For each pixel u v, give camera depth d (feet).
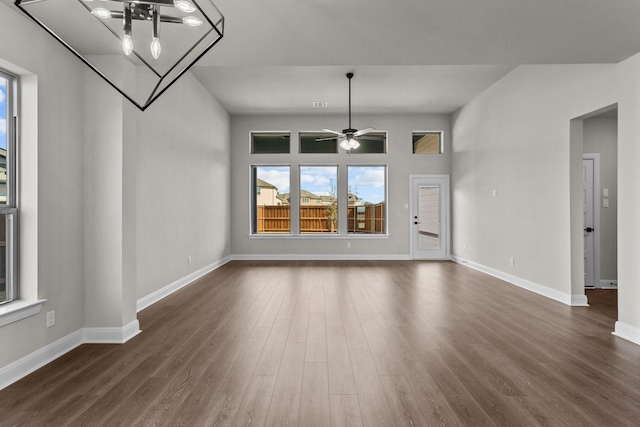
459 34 9.75
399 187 28.68
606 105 13.01
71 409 7.25
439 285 19.04
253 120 28.60
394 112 27.91
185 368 9.13
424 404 7.44
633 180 11.12
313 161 28.78
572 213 15.10
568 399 7.64
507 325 12.49
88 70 10.89
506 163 20.03
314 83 21.40
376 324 12.57
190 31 9.41
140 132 14.44
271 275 22.00
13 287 9.04
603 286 18.66
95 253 10.97
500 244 20.79
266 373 8.84
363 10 8.51
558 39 10.02
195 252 20.67
